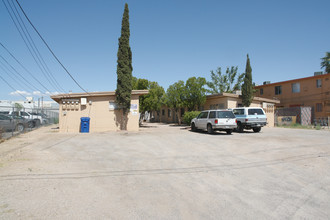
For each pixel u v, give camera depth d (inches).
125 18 651.5
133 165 261.4
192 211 145.6
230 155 322.0
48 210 142.7
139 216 137.5
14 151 326.6
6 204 149.5
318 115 1095.6
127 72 634.2
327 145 404.2
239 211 146.6
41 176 210.8
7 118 598.9
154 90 840.9
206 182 205.0
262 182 206.7
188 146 393.4
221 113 573.6
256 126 643.5
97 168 245.1
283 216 140.4
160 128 811.4
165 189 185.6
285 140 465.4
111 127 653.3
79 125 641.6
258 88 1411.2
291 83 1216.2
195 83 885.2
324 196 174.7
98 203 155.5
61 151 335.0
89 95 641.0
